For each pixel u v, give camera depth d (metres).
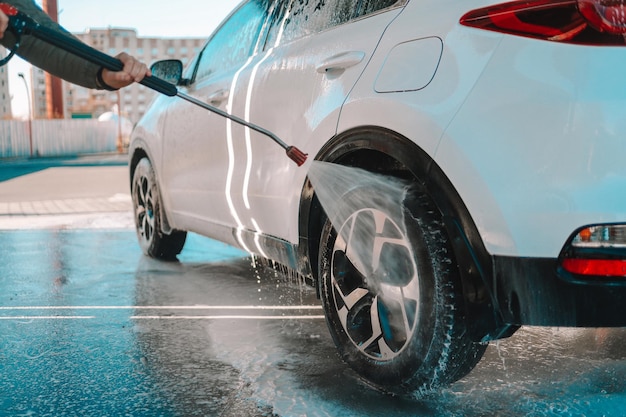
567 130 1.74
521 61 1.82
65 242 5.89
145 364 2.65
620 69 1.74
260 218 3.02
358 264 2.26
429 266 1.99
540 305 1.82
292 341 2.91
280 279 4.23
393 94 2.11
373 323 2.21
